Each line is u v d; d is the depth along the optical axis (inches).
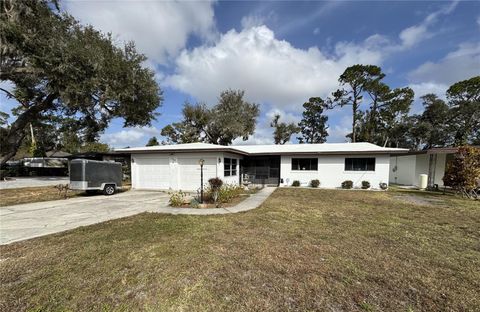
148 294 108.8
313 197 428.1
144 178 562.6
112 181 474.0
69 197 429.4
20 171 1011.3
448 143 1085.1
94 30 559.8
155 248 165.9
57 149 1347.2
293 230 213.6
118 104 626.5
